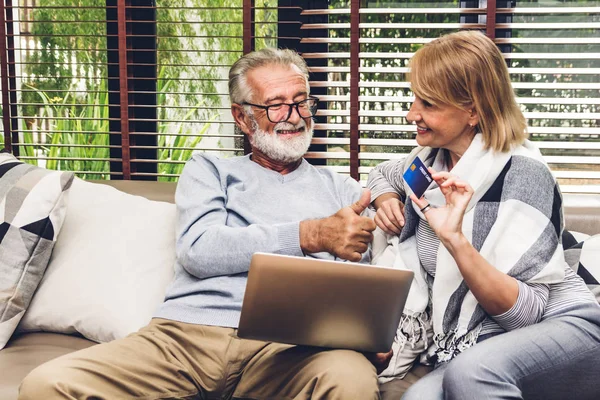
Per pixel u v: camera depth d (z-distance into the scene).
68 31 2.70
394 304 1.56
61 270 2.06
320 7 2.56
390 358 1.76
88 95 2.70
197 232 1.87
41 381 1.53
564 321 1.65
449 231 1.62
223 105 2.65
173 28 2.65
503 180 1.75
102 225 2.14
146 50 2.56
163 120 2.53
